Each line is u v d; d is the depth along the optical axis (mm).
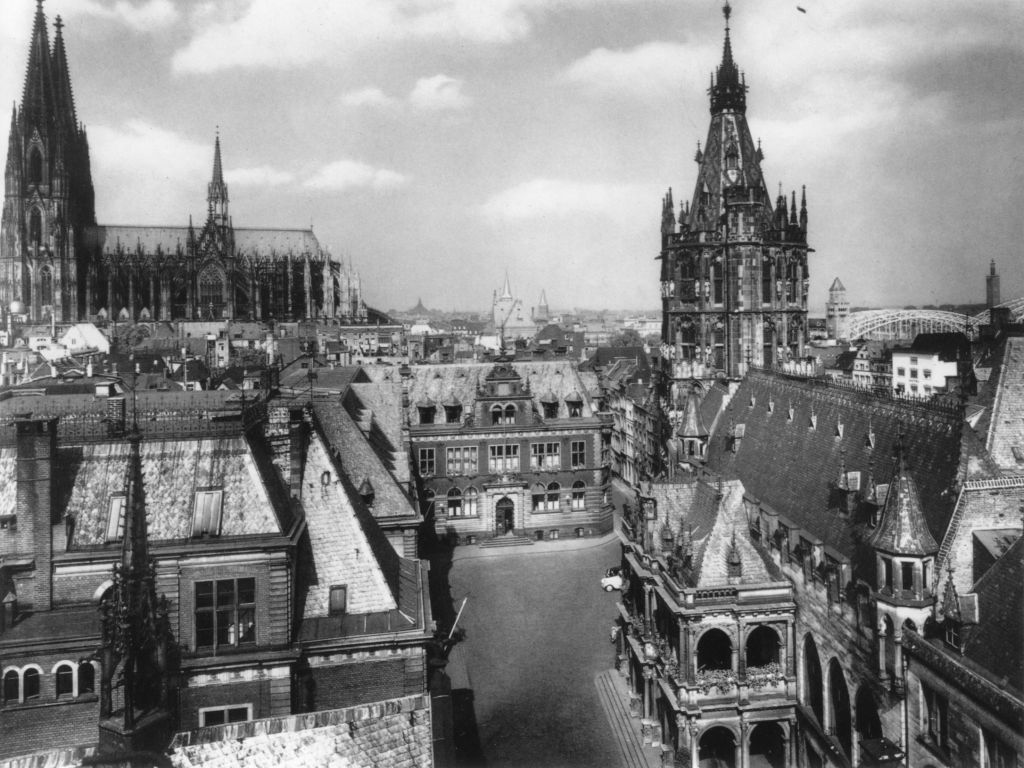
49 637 37094
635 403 145250
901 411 52719
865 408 57156
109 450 43250
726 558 53344
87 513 41281
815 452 60750
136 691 32219
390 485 64000
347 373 106000
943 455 45938
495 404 111625
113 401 48750
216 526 41000
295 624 43375
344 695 42438
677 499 62000
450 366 116875
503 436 111000
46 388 81375
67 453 42750
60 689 37562
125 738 30547
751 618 51656
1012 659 33875
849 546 48812
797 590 52000
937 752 37594
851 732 45344
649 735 57719
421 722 30047
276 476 46594
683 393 101875
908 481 41656
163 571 39812
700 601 51625
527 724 60500
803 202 103438
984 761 34656
